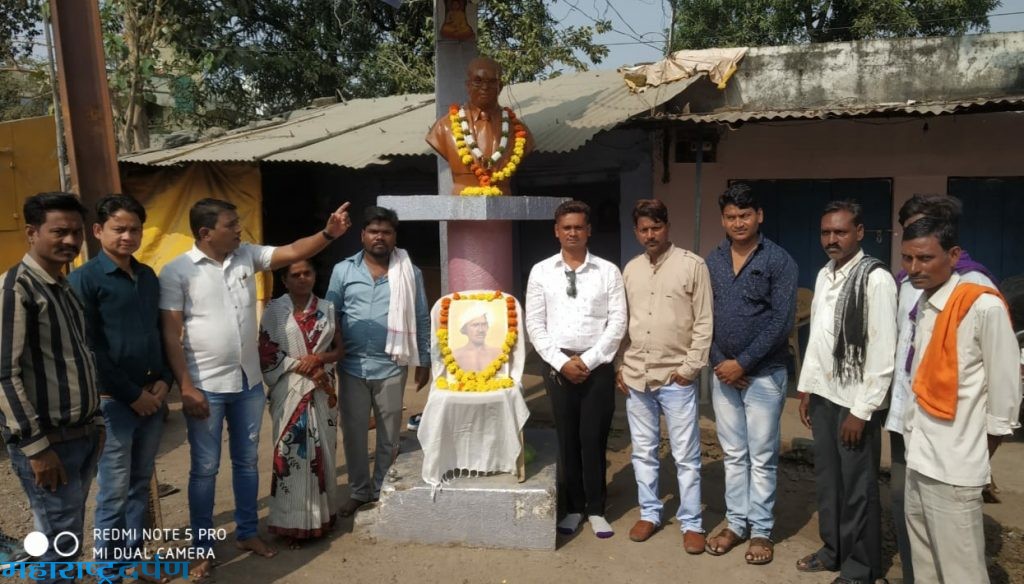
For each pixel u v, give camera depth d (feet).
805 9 45.03
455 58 16.89
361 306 13.84
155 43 38.96
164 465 17.20
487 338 13.38
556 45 39.99
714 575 11.72
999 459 16.55
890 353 10.38
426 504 12.74
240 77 42.24
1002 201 23.16
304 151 26.12
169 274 11.43
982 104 17.88
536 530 12.52
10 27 39.06
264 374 12.84
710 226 25.66
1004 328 8.70
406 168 30.55
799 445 17.07
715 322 12.23
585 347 12.77
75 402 9.59
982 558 9.11
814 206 25.05
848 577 11.17
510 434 12.85
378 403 14.10
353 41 44.50
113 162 12.20
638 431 12.95
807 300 23.93
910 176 23.79
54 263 9.52
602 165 26.68
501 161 14.26
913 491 9.70
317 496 12.69
